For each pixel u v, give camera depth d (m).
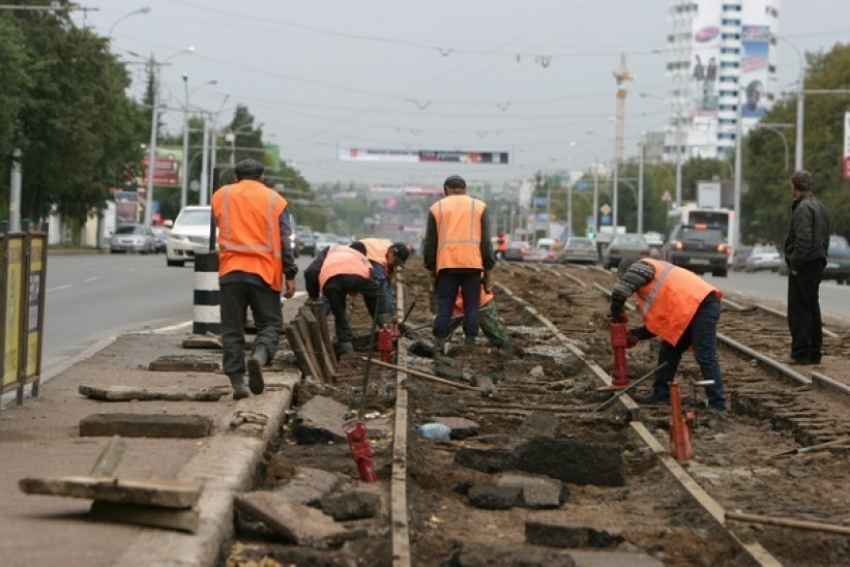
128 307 26.50
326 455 10.46
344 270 16.52
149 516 6.95
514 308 26.78
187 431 9.85
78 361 15.24
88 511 7.26
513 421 12.76
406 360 16.09
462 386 13.88
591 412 13.20
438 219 16.94
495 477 9.88
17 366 11.22
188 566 6.23
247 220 11.84
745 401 14.10
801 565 7.91
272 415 11.05
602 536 8.01
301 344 14.36
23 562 6.17
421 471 9.88
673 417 10.92
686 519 8.75
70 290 31.86
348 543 7.62
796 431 12.41
